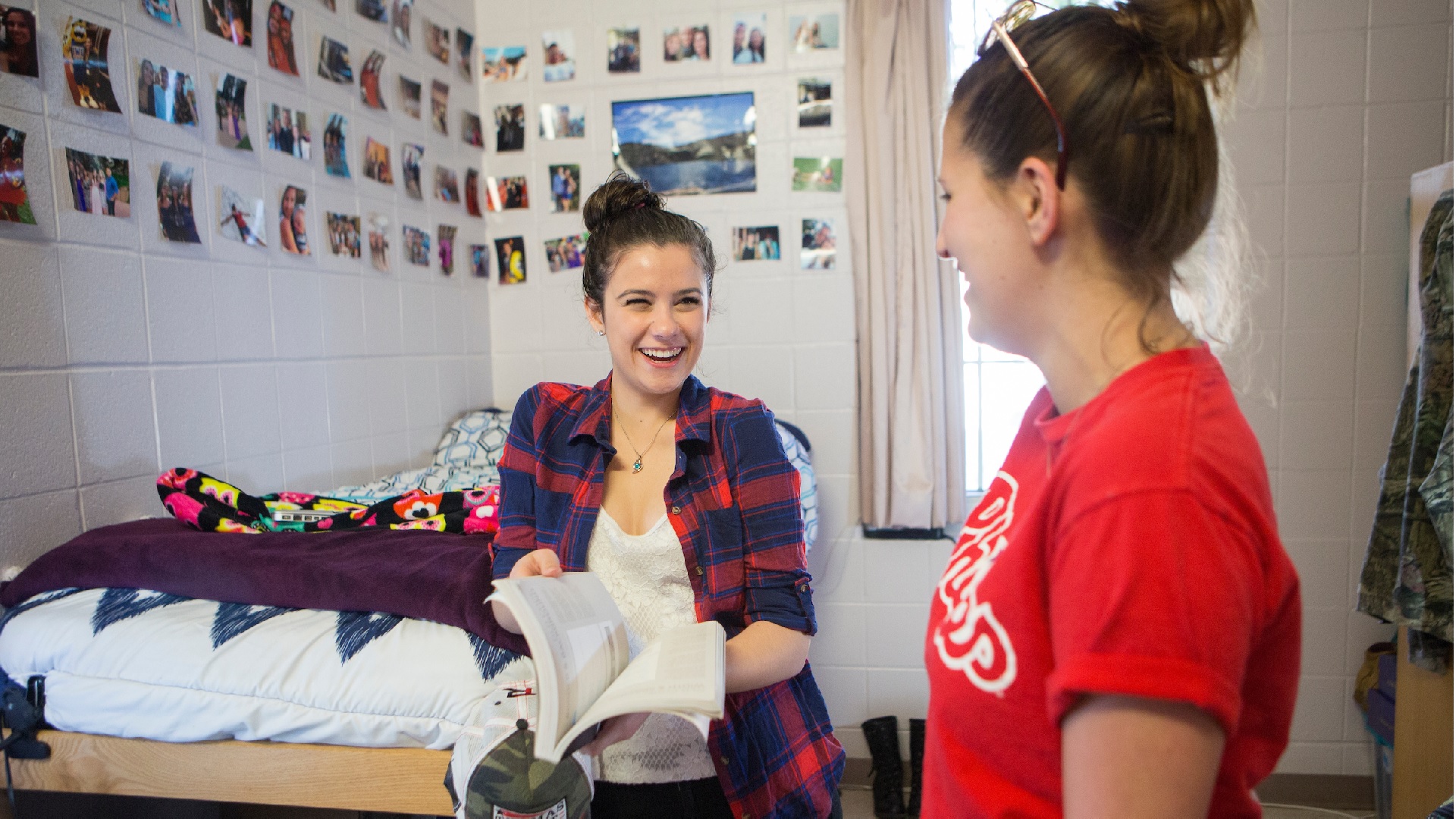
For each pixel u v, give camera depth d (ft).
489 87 9.67
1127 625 1.43
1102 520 1.50
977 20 8.82
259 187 6.41
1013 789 1.77
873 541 9.08
